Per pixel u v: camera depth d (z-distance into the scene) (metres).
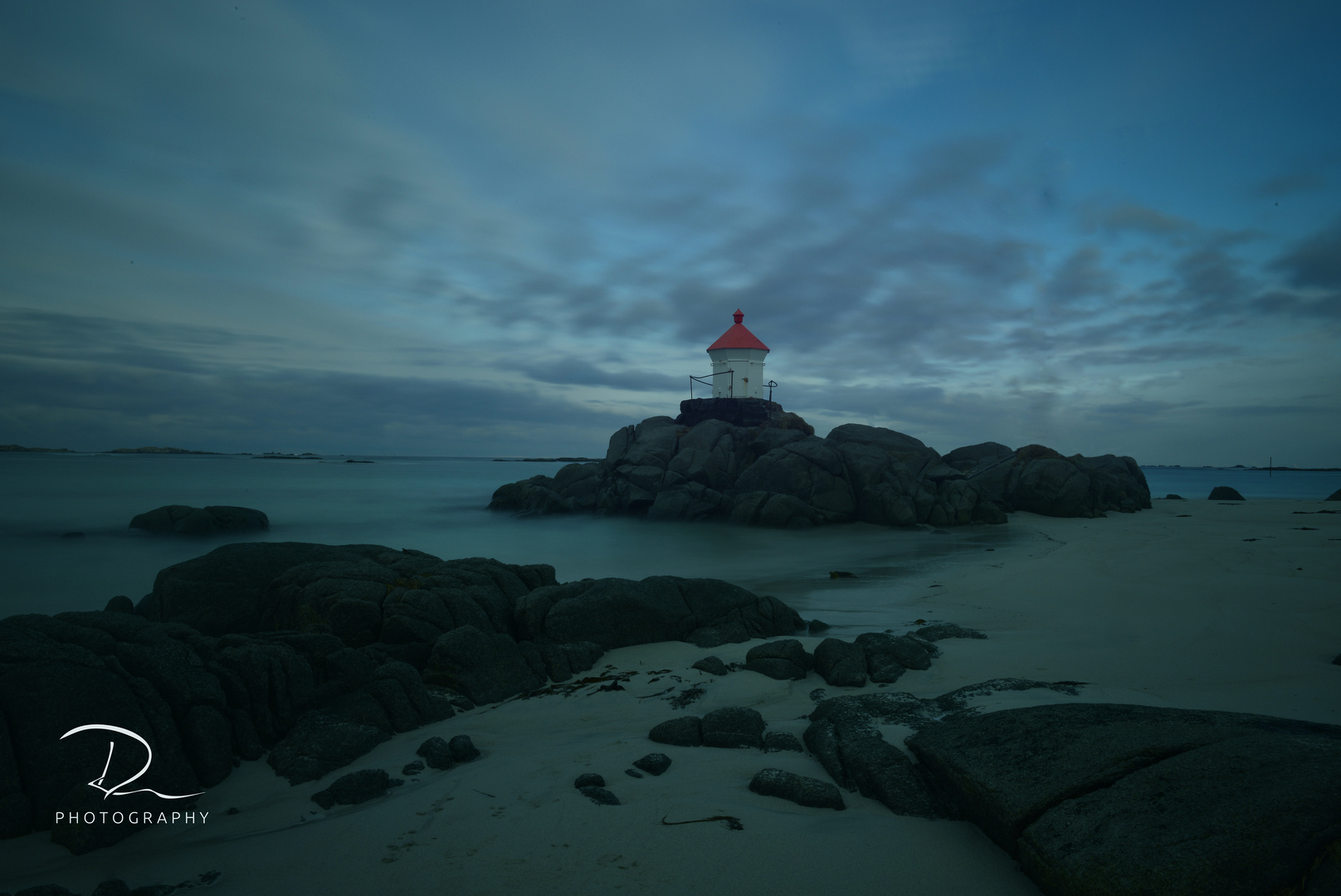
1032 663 8.94
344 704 7.09
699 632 11.02
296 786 5.73
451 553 25.88
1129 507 36.31
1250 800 3.88
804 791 5.20
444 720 7.51
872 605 14.62
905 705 6.77
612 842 4.66
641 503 37.28
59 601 17.27
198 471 83.62
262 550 12.06
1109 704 5.66
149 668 6.11
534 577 12.29
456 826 4.94
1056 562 18.64
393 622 9.30
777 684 8.51
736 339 46.19
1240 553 18.42
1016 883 4.21
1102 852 3.88
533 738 6.96
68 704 5.40
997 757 5.03
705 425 40.28
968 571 19.11
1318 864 3.50
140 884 4.34
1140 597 13.13
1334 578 14.37
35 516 31.94
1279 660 8.76
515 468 160.00
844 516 34.12
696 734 6.60
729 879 4.21
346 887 4.26
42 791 4.99
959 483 34.75
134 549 24.89
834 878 4.23
